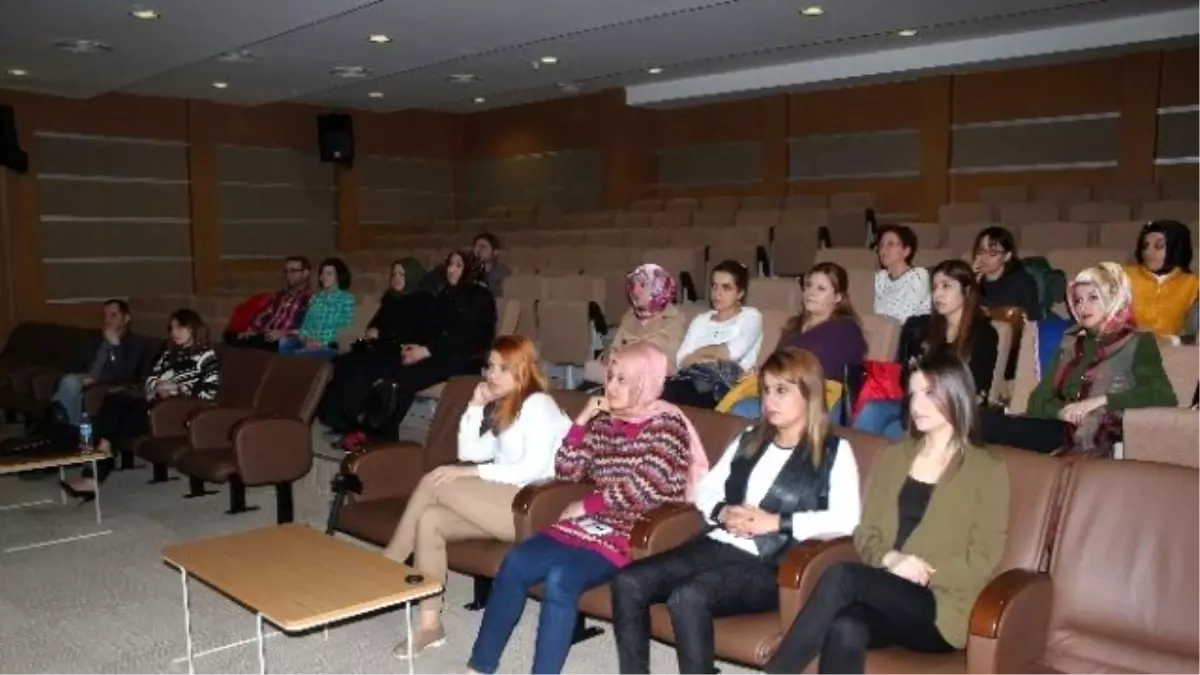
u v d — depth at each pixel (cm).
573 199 1286
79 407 625
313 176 1288
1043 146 940
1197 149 850
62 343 789
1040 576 229
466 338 579
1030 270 494
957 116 991
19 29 729
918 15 752
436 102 1252
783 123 1120
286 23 716
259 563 296
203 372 557
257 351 548
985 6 725
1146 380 322
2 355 834
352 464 379
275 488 520
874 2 702
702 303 623
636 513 296
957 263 387
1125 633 225
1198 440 277
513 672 305
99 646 335
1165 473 229
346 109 1308
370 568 291
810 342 401
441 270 696
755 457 283
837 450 273
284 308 757
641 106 1200
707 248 793
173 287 1170
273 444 464
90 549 442
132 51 813
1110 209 752
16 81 970
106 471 559
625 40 835
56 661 323
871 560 251
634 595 262
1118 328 336
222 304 970
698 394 427
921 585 239
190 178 1174
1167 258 418
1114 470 236
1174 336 395
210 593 386
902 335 414
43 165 1066
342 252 1226
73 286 1095
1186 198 805
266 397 516
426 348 578
